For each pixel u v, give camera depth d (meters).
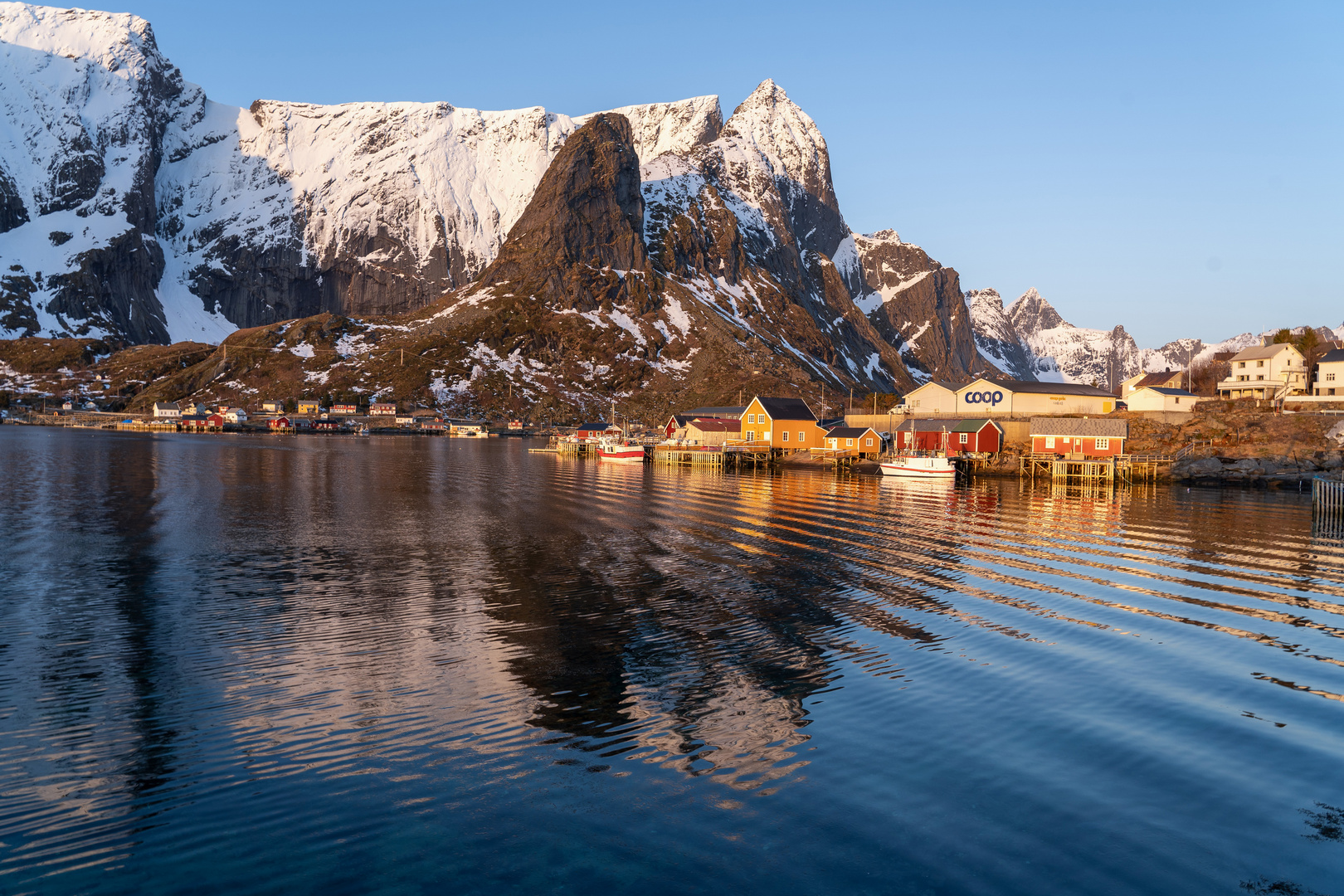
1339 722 20.98
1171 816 16.30
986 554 44.19
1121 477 92.94
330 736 19.23
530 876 14.04
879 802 16.67
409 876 13.98
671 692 22.45
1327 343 150.88
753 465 117.75
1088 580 37.72
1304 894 13.81
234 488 74.12
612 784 17.22
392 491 74.56
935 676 24.00
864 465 105.62
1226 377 154.50
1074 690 22.98
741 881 13.98
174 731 19.36
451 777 17.38
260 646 25.91
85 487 71.88
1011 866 14.52
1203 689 23.20
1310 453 96.19
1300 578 38.59
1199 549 46.38
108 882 13.66
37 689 21.95
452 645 26.36
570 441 146.50
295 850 14.65
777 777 17.62
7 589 33.47
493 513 60.06
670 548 45.16
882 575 38.34
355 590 34.12
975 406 121.94
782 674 24.03
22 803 16.03
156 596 32.62
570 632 28.00
